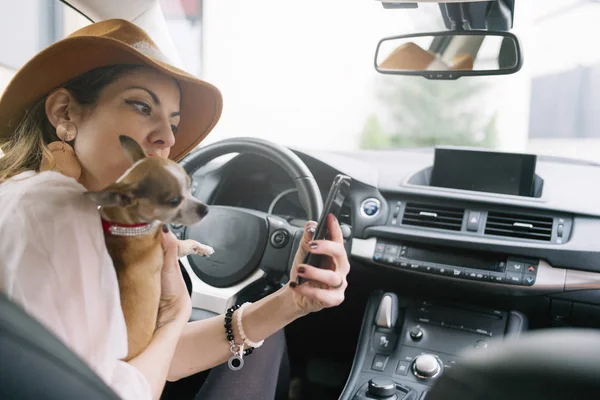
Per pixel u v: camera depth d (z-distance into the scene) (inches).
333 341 97.6
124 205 35.0
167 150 44.2
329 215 49.4
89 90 41.0
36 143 41.5
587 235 79.8
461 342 83.5
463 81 611.5
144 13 88.4
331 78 622.2
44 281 32.6
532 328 85.7
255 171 96.2
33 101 42.1
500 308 85.1
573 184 86.3
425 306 87.2
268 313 52.9
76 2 82.1
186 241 47.5
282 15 581.9
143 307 38.6
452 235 85.1
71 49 39.6
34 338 23.8
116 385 34.9
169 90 43.1
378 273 88.9
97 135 40.5
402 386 79.0
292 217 88.4
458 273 83.4
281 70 598.2
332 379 95.7
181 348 53.1
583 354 18.1
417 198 88.7
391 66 91.7
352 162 94.4
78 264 33.9
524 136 478.9
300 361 99.3
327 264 50.2
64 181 36.4
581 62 387.9
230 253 81.8
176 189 35.6
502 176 90.9
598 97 381.1
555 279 79.7
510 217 84.7
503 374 18.6
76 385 24.2
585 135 380.2
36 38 107.0
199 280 82.8
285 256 80.8
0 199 35.1
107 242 37.0
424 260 86.0
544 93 417.1
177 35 100.2
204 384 74.7
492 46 88.2
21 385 22.8
